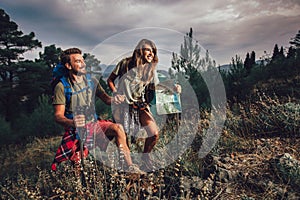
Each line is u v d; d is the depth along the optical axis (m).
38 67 20.81
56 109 2.84
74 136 3.01
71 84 2.89
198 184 2.63
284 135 3.48
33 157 5.87
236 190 2.55
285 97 5.30
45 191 3.23
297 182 2.46
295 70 7.89
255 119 3.90
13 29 21.52
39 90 20.75
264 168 2.77
